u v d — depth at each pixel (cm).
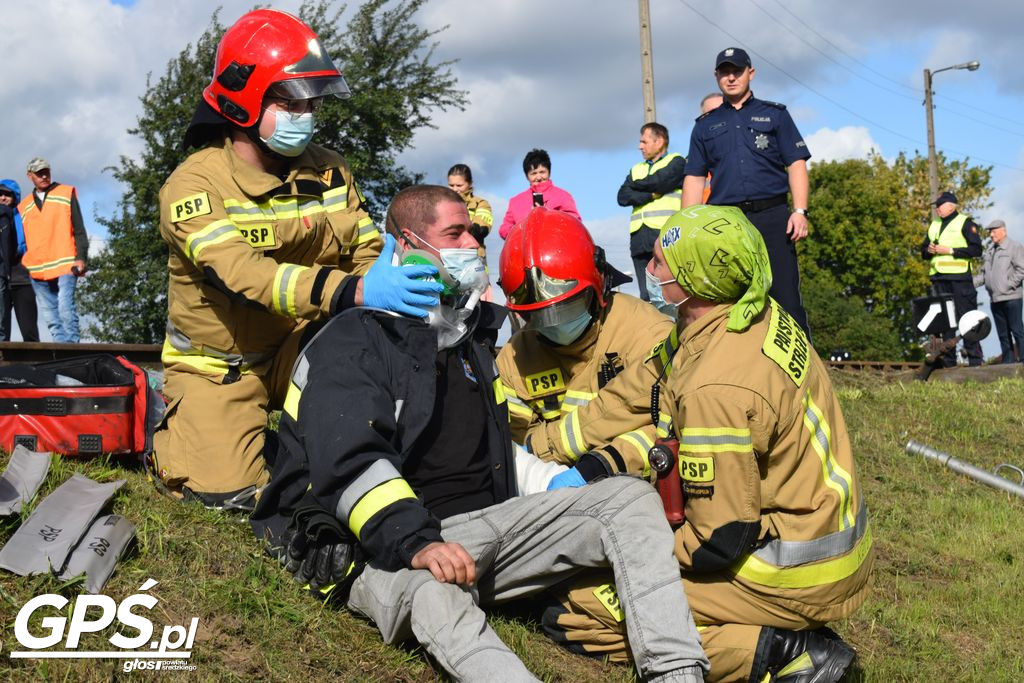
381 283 338
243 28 389
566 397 419
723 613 333
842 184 5175
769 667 333
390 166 2330
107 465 405
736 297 335
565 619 356
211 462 395
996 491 788
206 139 413
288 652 311
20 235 1034
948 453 864
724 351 325
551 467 373
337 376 322
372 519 306
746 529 316
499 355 437
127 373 417
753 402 315
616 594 339
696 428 319
